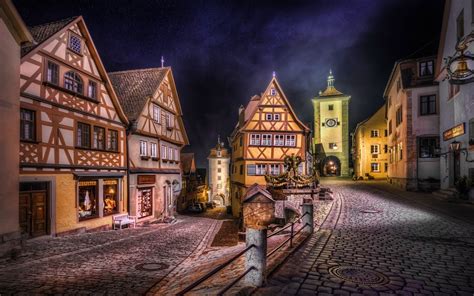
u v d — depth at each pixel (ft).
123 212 57.77
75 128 47.06
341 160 144.05
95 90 52.34
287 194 59.93
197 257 32.78
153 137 69.21
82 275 24.70
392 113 91.40
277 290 15.30
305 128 87.97
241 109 98.99
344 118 145.18
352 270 18.81
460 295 15.48
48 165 41.65
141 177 63.26
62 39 44.93
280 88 88.63
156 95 69.51
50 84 41.96
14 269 25.95
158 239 43.73
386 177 123.85
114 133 57.00
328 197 56.70
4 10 29.66
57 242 38.86
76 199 46.65
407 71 74.43
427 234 29.09
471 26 50.75
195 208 134.10
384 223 34.68
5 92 29.84
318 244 25.16
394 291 15.81
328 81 152.66
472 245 25.13
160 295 20.13
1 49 29.40
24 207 38.70
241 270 19.20
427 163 70.54
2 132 29.40
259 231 15.71
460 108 55.01
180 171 84.38
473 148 49.88
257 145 87.51
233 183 111.45
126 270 26.58
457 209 44.80
